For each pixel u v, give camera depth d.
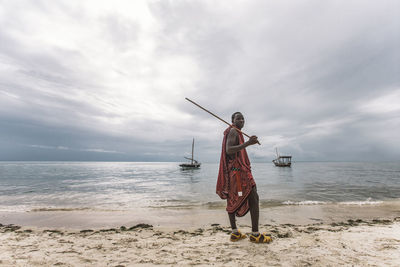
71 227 5.60
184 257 2.64
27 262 2.55
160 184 23.16
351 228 4.45
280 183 21.95
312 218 6.37
